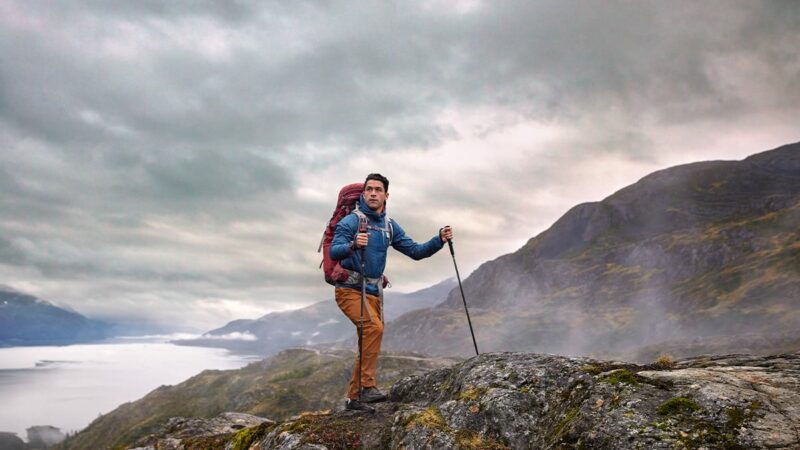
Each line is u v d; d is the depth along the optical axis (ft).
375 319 11.75
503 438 8.42
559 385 8.89
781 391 6.75
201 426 19.06
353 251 11.05
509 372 9.73
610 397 7.45
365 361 11.70
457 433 8.64
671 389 7.21
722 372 7.64
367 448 9.66
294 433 10.36
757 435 5.92
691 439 6.18
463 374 10.67
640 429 6.60
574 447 7.06
